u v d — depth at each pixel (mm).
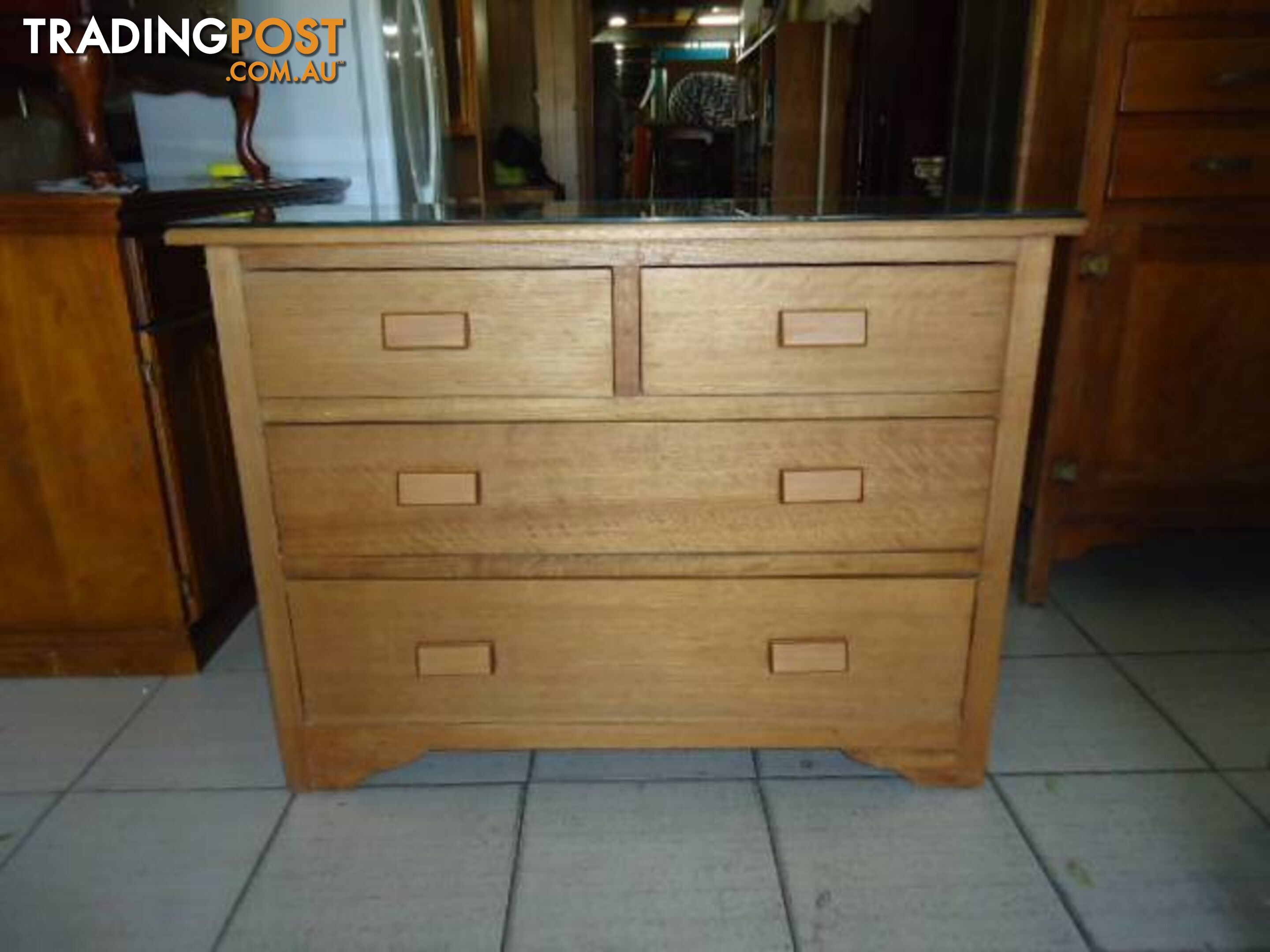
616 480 1099
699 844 1169
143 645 1587
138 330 1443
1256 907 1058
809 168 4648
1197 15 1447
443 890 1094
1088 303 1617
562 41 4844
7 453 1476
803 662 1171
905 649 1181
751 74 6430
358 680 1208
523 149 4512
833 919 1044
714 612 1162
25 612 1565
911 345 1038
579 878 1111
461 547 1133
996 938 1016
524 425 1076
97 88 1413
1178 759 1333
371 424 1076
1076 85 1640
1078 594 1877
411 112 2543
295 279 1018
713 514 1112
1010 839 1171
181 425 1564
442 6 3363
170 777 1317
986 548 1125
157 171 2297
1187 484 1721
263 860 1146
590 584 1149
